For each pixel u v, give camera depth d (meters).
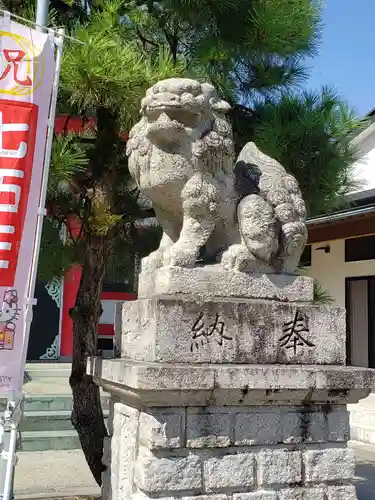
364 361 13.38
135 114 4.45
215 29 5.15
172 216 3.87
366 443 8.72
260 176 3.84
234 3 4.84
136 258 6.18
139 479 3.28
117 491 3.73
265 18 4.81
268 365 3.50
